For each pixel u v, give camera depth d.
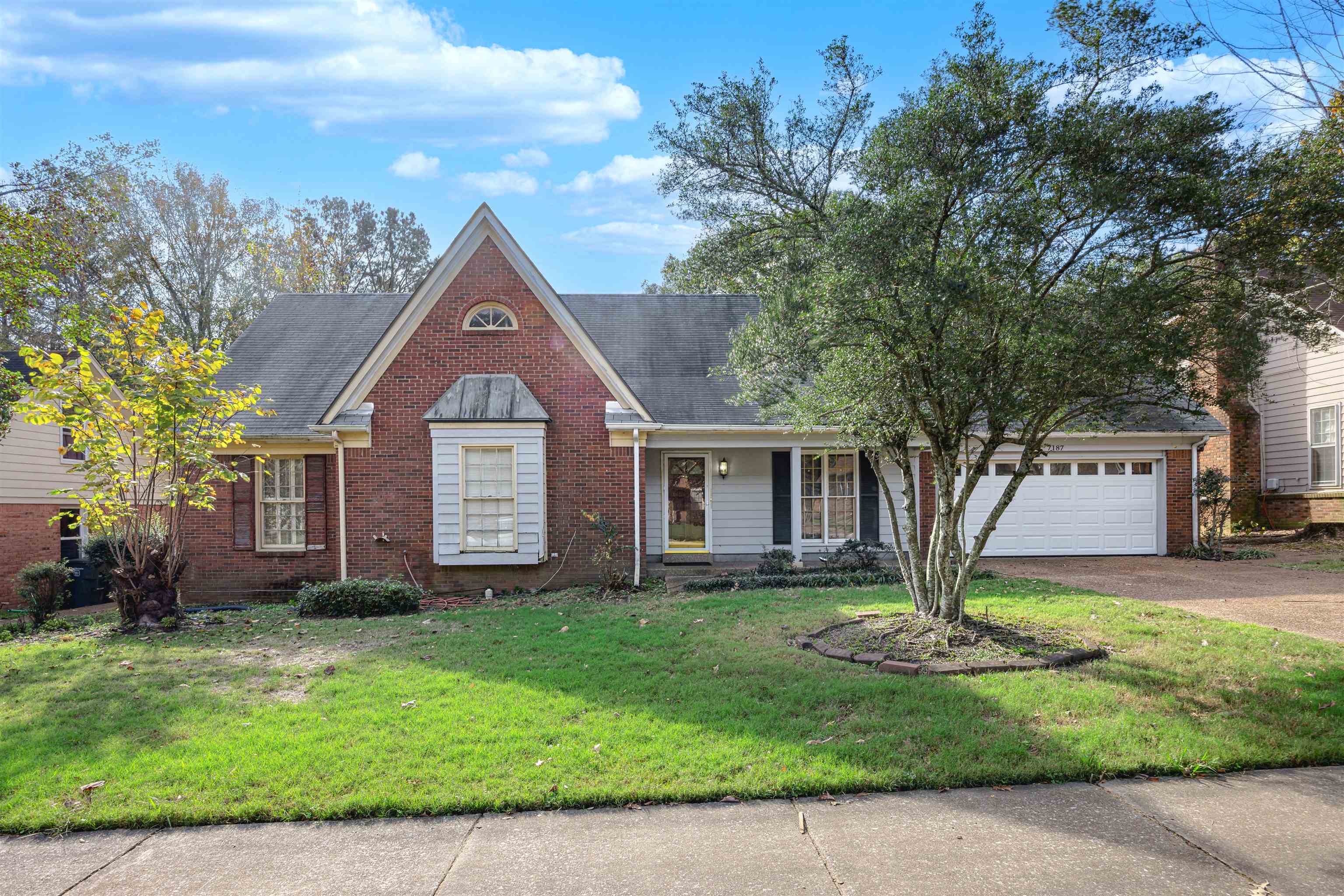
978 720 5.76
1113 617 9.39
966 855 3.92
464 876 3.81
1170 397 7.22
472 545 13.70
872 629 8.64
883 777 4.77
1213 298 7.08
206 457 10.96
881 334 6.92
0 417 14.19
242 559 14.92
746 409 15.45
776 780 4.75
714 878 3.74
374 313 18.50
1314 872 3.74
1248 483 20.47
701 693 6.62
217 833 4.37
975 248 7.18
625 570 14.11
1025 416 7.75
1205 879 3.68
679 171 13.24
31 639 11.35
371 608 11.75
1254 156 6.82
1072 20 6.98
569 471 14.20
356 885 3.76
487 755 5.24
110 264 27.84
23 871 3.98
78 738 5.92
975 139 7.13
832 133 12.17
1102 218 6.98
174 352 10.62
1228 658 7.41
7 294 14.62
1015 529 16.72
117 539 11.73
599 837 4.19
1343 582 12.41
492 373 14.22
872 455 9.57
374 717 6.07
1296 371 19.42
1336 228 6.56
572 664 7.75
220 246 32.41
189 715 6.36
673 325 17.89
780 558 14.82
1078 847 4.00
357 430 13.77
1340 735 5.41
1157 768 4.93
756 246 14.13
